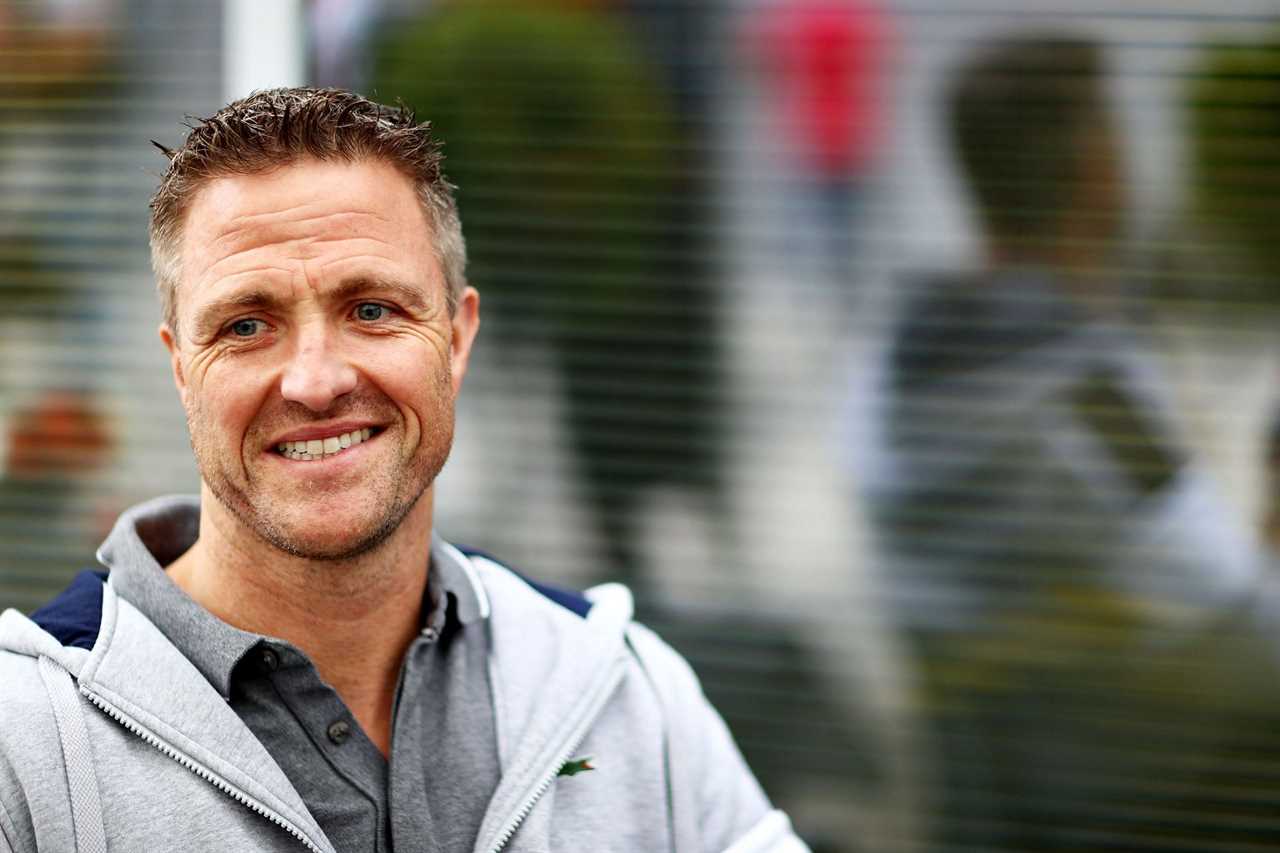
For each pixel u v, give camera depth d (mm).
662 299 5000
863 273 4871
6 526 5285
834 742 4859
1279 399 4625
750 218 4941
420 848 2225
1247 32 4621
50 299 5277
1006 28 4750
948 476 4820
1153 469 4691
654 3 4973
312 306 2156
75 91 5254
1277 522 4613
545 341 5059
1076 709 4711
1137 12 4676
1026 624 4754
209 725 2150
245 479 2184
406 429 2236
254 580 2268
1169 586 4676
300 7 5102
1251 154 4637
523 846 2295
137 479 5234
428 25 5074
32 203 5281
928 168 4816
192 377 2197
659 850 2430
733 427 4965
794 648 4902
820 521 4902
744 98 4926
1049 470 4758
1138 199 4699
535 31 5043
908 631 4828
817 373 4906
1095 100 4707
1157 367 4691
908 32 4812
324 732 2219
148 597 2273
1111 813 4672
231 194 2170
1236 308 4648
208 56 5176
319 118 2203
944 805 4773
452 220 2439
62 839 2041
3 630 2248
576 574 5047
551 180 5039
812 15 4875
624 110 5004
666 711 2557
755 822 2596
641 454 5020
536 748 2357
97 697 2133
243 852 2098
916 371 4840
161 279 2295
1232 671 4625
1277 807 4574
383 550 2258
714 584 4961
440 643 2453
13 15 5285
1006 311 4781
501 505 5086
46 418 5273
